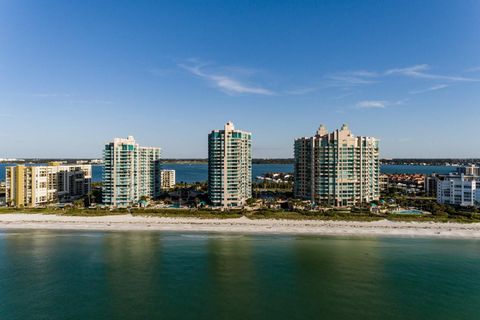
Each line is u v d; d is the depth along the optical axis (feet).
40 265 367.66
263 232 509.76
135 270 352.49
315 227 532.32
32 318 259.19
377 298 290.97
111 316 261.85
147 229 529.45
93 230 524.52
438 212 597.11
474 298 290.76
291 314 265.13
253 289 308.19
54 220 581.12
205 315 263.49
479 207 633.20
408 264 369.71
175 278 332.19
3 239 473.26
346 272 347.56
